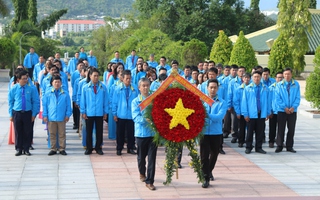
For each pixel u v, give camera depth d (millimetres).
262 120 10883
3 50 28547
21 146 10469
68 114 10531
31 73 23625
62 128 10539
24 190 8000
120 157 10422
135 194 7852
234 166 9773
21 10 45219
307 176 9047
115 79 12164
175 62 12945
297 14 27531
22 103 10336
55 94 10445
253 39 33188
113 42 38938
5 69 29109
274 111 11133
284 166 9805
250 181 8680
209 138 8312
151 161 8070
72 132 13289
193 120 7695
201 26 40812
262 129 10945
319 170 9500
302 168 9648
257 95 10828
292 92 10984
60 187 8180
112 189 8102
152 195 7812
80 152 10852
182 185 8375
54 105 10406
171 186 8312
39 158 10219
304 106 19016
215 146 8367
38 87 16734
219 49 22312
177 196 7777
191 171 9297
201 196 7781
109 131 12328
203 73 11477
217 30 43031
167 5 42906
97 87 10547
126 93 10555
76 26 176375
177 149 8008
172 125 7641
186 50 25016
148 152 8117
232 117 12219
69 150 11055
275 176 9031
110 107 10805
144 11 45500
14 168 9383
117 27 42438
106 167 9547
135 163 9898
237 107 11203
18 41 40938
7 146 11391
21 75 10297
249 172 9312
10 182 8445
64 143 10609
